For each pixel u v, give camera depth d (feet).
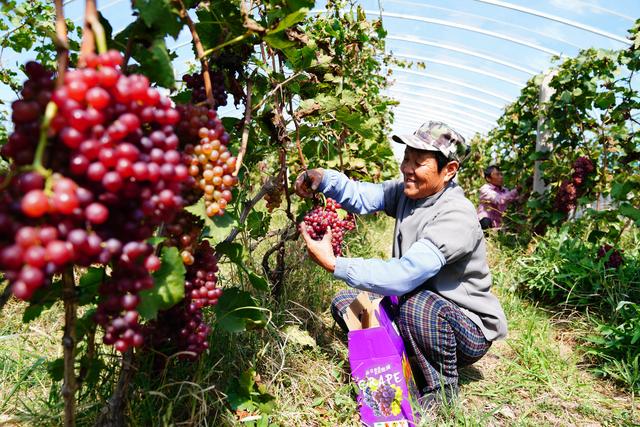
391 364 7.09
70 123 2.92
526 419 7.87
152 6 4.05
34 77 3.41
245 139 6.19
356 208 9.17
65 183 2.77
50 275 3.24
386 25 30.53
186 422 5.85
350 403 7.54
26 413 5.93
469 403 8.28
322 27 12.16
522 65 30.50
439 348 7.83
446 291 8.09
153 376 6.29
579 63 18.86
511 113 27.02
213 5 5.48
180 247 4.85
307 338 8.66
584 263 13.12
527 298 13.83
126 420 5.55
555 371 9.50
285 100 8.21
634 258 14.25
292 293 10.40
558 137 19.88
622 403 8.52
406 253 7.52
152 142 3.45
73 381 4.19
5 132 12.15
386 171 25.44
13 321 8.45
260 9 6.70
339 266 7.50
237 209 7.12
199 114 4.30
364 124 8.29
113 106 3.13
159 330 5.24
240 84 6.69
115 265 3.72
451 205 7.86
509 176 26.22
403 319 8.02
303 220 8.93
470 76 36.22
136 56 4.53
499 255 17.66
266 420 6.57
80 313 8.80
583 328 11.52
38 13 11.99
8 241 2.88
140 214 3.38
